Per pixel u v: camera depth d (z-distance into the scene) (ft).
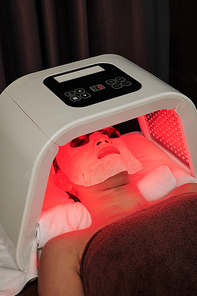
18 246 2.73
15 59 4.53
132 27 4.79
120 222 2.68
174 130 3.41
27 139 2.60
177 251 2.40
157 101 2.81
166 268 2.33
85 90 2.87
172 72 5.45
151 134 4.01
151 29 4.85
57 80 3.03
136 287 2.30
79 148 3.28
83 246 2.74
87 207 3.28
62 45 4.95
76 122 2.52
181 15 4.84
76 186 3.32
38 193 2.62
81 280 2.57
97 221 3.12
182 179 3.46
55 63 4.58
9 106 2.94
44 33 4.39
